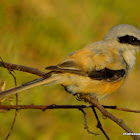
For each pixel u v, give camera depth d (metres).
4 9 15.82
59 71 8.20
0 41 12.70
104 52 8.84
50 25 16.08
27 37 15.09
